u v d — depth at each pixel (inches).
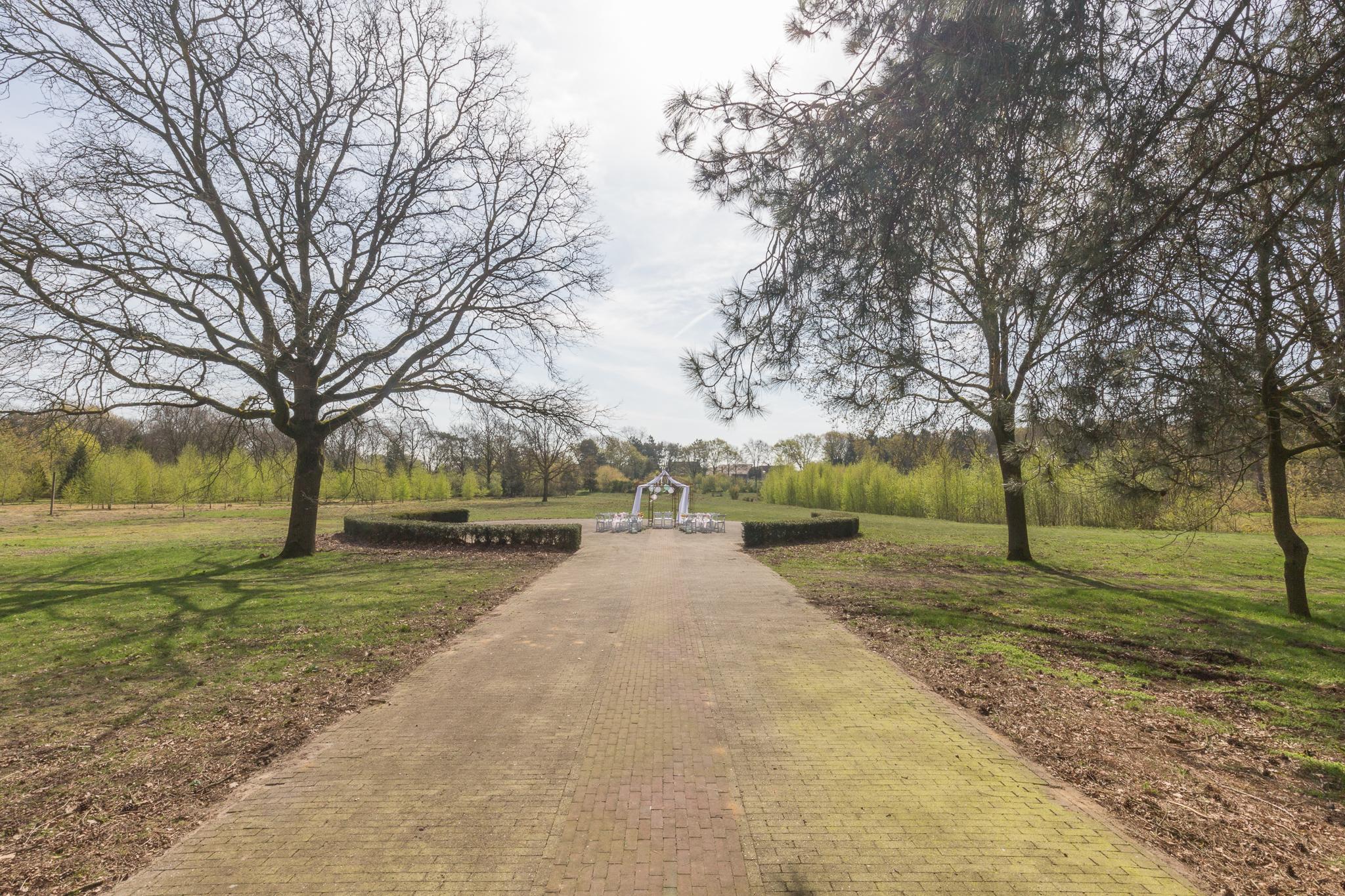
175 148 584.7
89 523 1179.9
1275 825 146.6
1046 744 192.5
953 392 431.8
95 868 130.6
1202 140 162.4
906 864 130.5
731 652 294.5
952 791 162.4
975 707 225.3
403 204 670.5
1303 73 157.2
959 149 157.4
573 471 2393.0
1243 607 418.6
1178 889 122.1
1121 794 161.6
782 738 196.2
